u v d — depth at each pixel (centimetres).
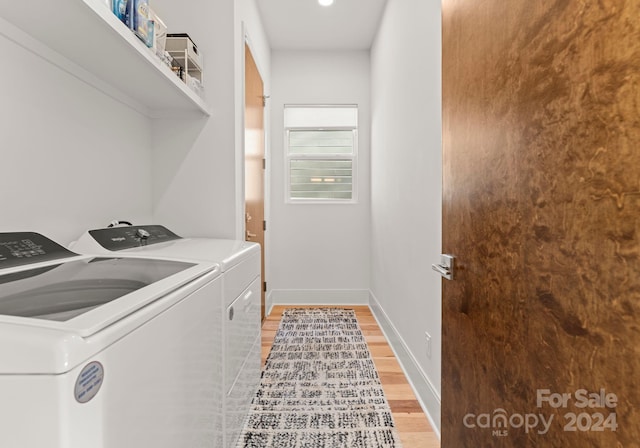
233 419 141
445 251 115
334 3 299
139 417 69
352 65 387
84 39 118
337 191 400
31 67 119
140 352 69
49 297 70
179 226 206
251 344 175
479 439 93
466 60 98
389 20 281
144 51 130
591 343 55
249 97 252
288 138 398
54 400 50
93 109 152
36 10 100
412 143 214
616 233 51
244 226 226
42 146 125
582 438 56
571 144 59
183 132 205
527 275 72
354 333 299
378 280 333
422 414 180
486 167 88
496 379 84
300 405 187
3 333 52
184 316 91
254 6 278
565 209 61
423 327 190
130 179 183
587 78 55
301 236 393
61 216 134
